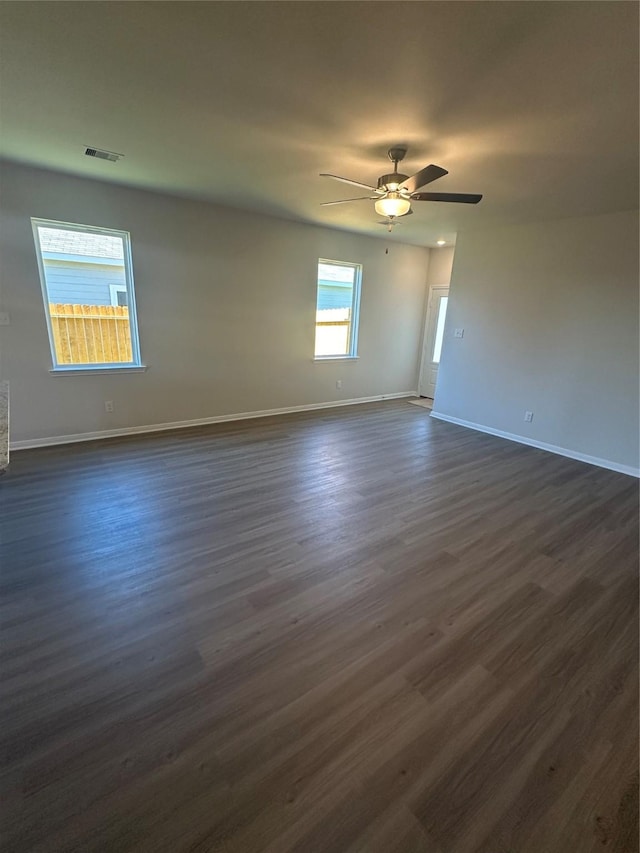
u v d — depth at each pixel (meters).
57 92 2.07
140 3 1.45
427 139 2.44
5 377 3.63
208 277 4.53
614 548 2.62
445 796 1.23
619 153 2.51
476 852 1.10
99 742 1.34
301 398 5.79
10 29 1.59
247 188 3.67
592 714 1.50
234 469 3.64
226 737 1.37
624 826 1.17
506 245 4.64
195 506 2.94
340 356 6.07
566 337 4.26
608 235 3.85
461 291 5.18
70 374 3.94
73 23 1.56
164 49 1.72
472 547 2.57
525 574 2.32
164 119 2.35
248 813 1.17
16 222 3.39
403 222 4.68
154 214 4.02
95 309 4.02
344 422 5.34
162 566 2.25
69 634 1.77
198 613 1.92
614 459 4.03
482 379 5.09
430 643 1.81
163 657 1.67
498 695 1.57
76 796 1.19
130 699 1.49
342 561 2.37
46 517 2.71
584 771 1.31
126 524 2.66
